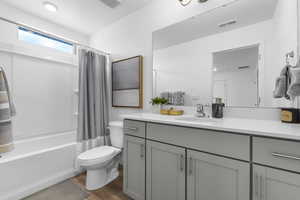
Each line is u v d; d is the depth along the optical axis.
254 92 1.27
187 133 1.05
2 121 1.38
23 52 1.95
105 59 2.35
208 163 0.95
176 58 1.72
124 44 2.29
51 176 1.68
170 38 1.77
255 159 0.79
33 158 1.53
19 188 1.43
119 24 2.37
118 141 1.93
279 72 1.16
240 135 0.84
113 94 2.42
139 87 2.01
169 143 1.15
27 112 2.02
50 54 2.21
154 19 1.92
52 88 2.27
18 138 1.94
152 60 1.93
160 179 1.22
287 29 1.12
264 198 0.77
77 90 2.19
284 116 1.05
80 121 1.96
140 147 1.37
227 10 1.40
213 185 0.94
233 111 1.37
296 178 0.69
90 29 2.71
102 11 2.17
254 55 1.26
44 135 2.18
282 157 0.72
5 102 1.41
